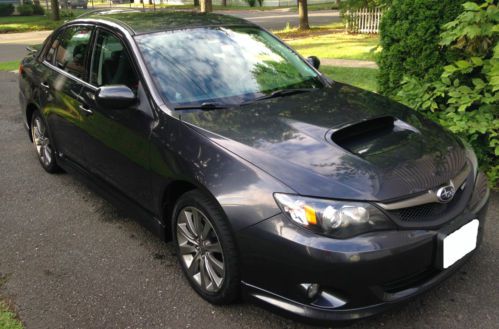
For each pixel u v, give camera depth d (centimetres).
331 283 244
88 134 407
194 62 368
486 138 456
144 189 346
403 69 527
